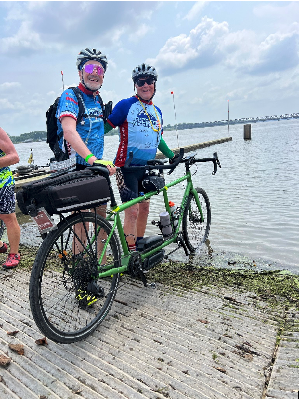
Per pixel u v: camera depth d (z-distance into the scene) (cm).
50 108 268
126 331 241
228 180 1096
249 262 409
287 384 183
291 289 312
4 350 219
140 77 317
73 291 257
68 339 217
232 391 181
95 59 266
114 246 272
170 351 216
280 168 1306
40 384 186
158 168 316
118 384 186
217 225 581
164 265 390
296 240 490
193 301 288
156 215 651
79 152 243
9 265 380
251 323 248
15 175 1015
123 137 324
